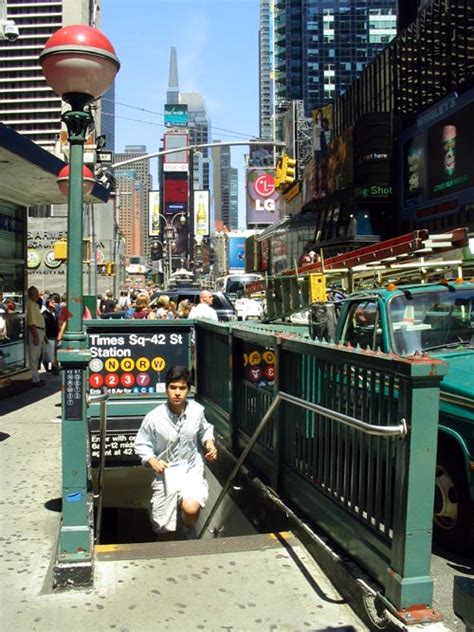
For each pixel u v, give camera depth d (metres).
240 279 34.31
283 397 5.50
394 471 3.88
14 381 12.48
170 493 5.84
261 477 6.48
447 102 34.81
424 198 38.06
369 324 6.33
